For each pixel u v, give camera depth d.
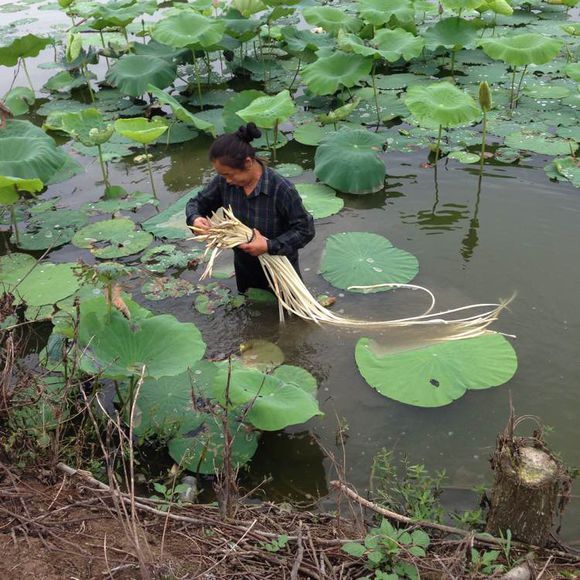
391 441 3.23
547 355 3.70
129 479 3.04
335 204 5.22
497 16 9.72
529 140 6.05
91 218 5.28
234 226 3.61
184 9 8.85
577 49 8.30
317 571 2.25
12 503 2.46
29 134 5.24
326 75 6.66
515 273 4.39
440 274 4.42
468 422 3.31
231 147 3.37
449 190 5.45
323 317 4.02
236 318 4.08
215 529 2.46
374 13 7.70
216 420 3.24
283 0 7.57
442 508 2.75
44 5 11.51
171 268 4.64
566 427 3.24
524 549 2.48
